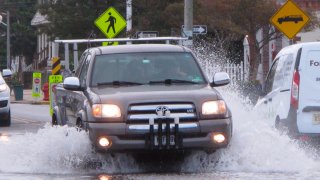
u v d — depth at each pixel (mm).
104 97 27844
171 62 30906
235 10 74188
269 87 37188
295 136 33344
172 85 29797
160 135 27359
